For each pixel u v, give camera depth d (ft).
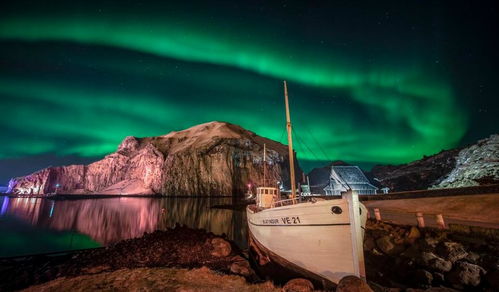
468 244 45.88
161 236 81.97
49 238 120.37
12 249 97.76
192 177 477.36
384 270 48.73
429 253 45.34
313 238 39.60
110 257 62.39
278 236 47.98
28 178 586.04
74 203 322.34
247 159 504.43
